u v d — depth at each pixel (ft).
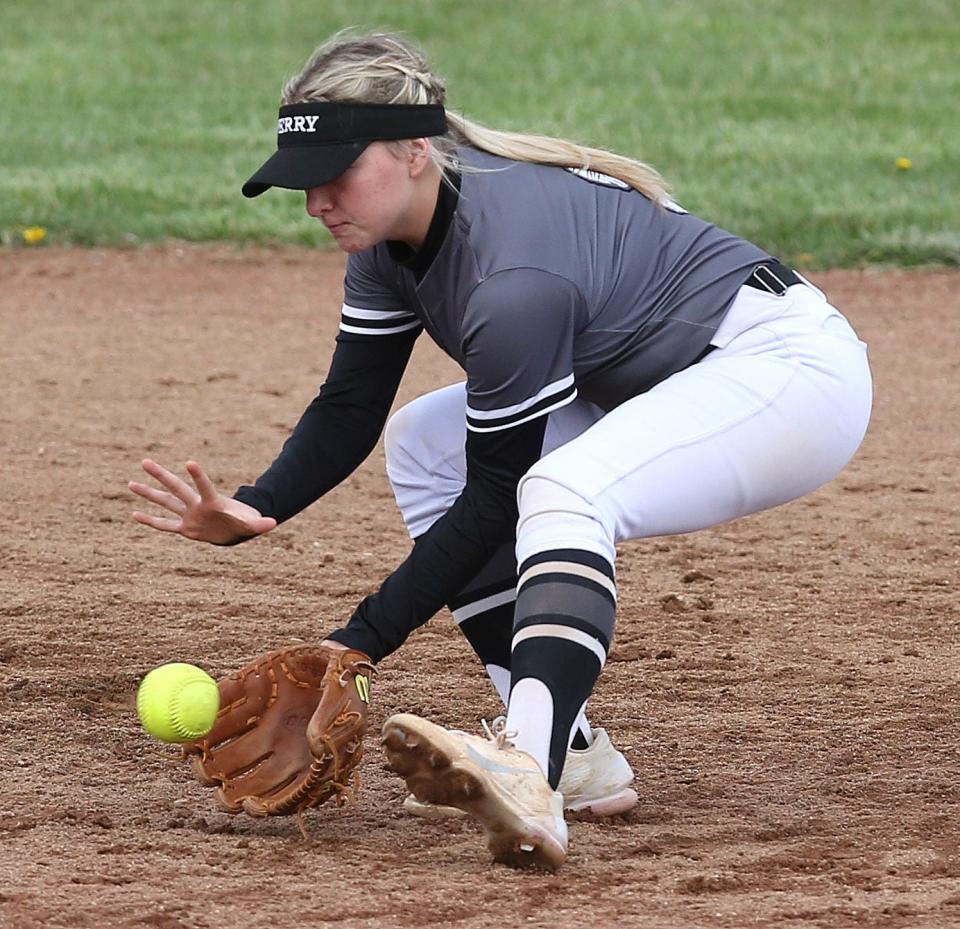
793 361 37.81
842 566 67.92
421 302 37.88
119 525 72.54
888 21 220.84
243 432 88.58
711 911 33.99
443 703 52.06
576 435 41.29
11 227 137.39
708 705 51.98
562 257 36.27
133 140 168.25
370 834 40.14
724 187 147.13
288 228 138.21
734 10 225.56
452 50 204.74
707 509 36.99
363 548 70.38
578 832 40.34
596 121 171.73
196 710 37.73
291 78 36.70
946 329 113.39
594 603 35.40
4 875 36.14
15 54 206.08
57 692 52.08
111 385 98.22
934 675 54.75
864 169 155.12
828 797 43.60
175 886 35.58
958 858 38.24
